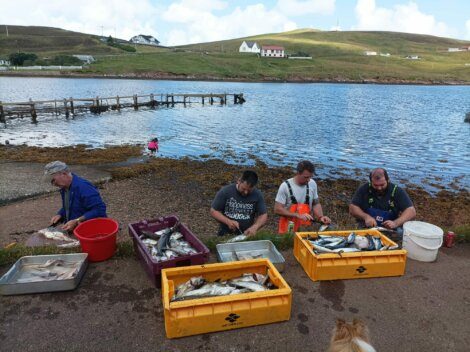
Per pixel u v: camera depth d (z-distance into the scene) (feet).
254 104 159.33
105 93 180.04
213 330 11.17
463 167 61.11
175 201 40.24
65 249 16.10
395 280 14.38
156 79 292.40
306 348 10.80
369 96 210.59
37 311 12.03
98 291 13.21
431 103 177.99
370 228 17.87
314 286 13.82
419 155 69.56
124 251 15.87
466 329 11.80
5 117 105.50
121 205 38.09
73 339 10.89
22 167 50.70
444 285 14.19
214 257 16.14
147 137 83.51
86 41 449.06
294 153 69.72
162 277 12.01
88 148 68.74
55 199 38.17
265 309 11.41
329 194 44.98
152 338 10.98
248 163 61.00
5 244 27.55
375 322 11.97
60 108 112.88
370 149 74.23
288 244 17.33
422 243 15.67
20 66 305.53
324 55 490.90
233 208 18.97
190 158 63.21
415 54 542.16
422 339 11.29
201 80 303.89
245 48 491.72
